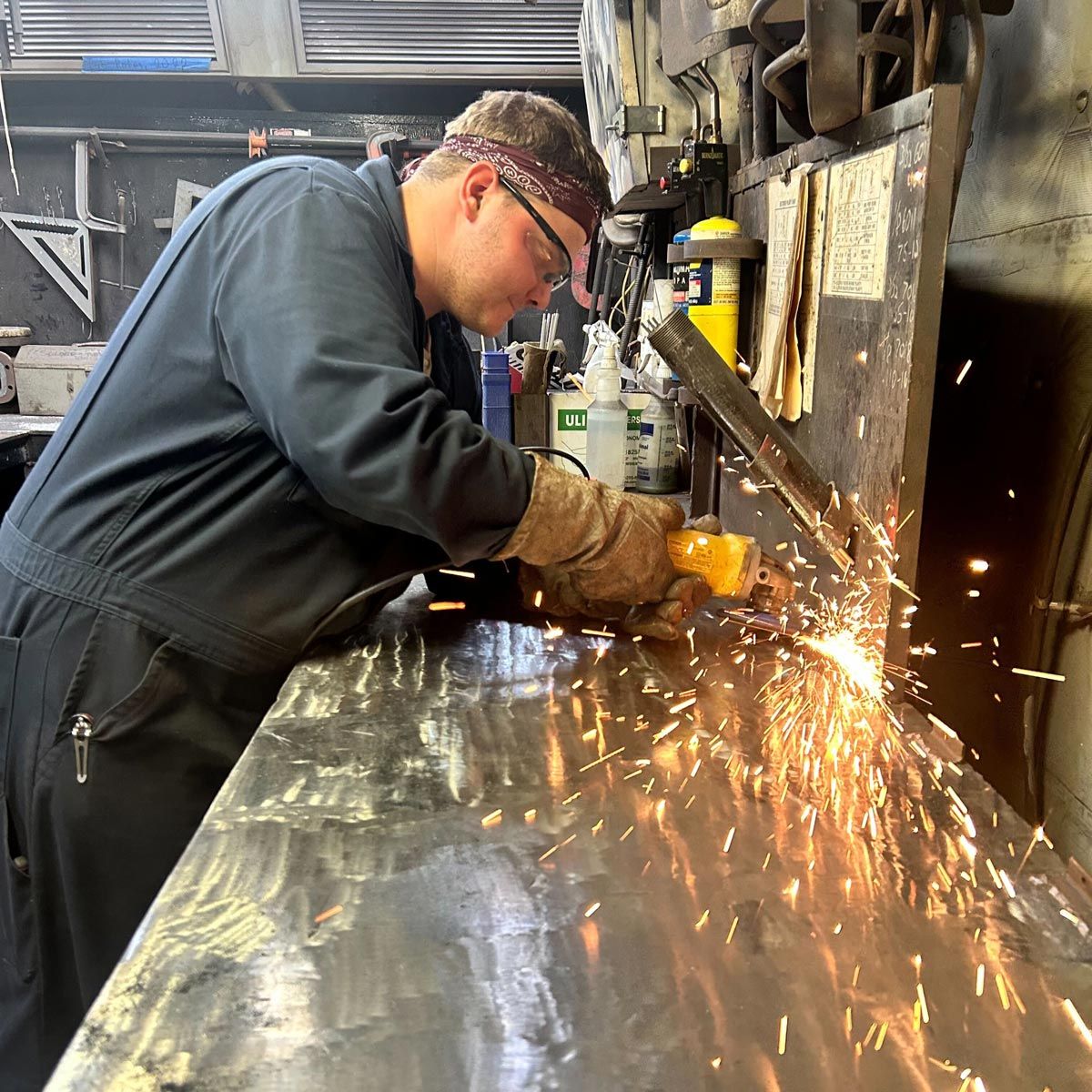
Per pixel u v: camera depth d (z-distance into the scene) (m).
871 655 1.12
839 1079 0.55
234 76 3.54
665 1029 0.59
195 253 1.18
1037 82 1.31
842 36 1.13
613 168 2.36
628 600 1.26
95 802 1.22
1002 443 1.41
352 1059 0.56
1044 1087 0.55
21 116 3.74
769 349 1.48
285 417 1.02
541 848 0.79
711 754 0.96
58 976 1.33
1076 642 1.26
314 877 0.74
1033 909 0.71
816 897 0.72
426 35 3.51
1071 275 1.23
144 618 1.20
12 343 3.72
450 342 1.63
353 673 1.18
